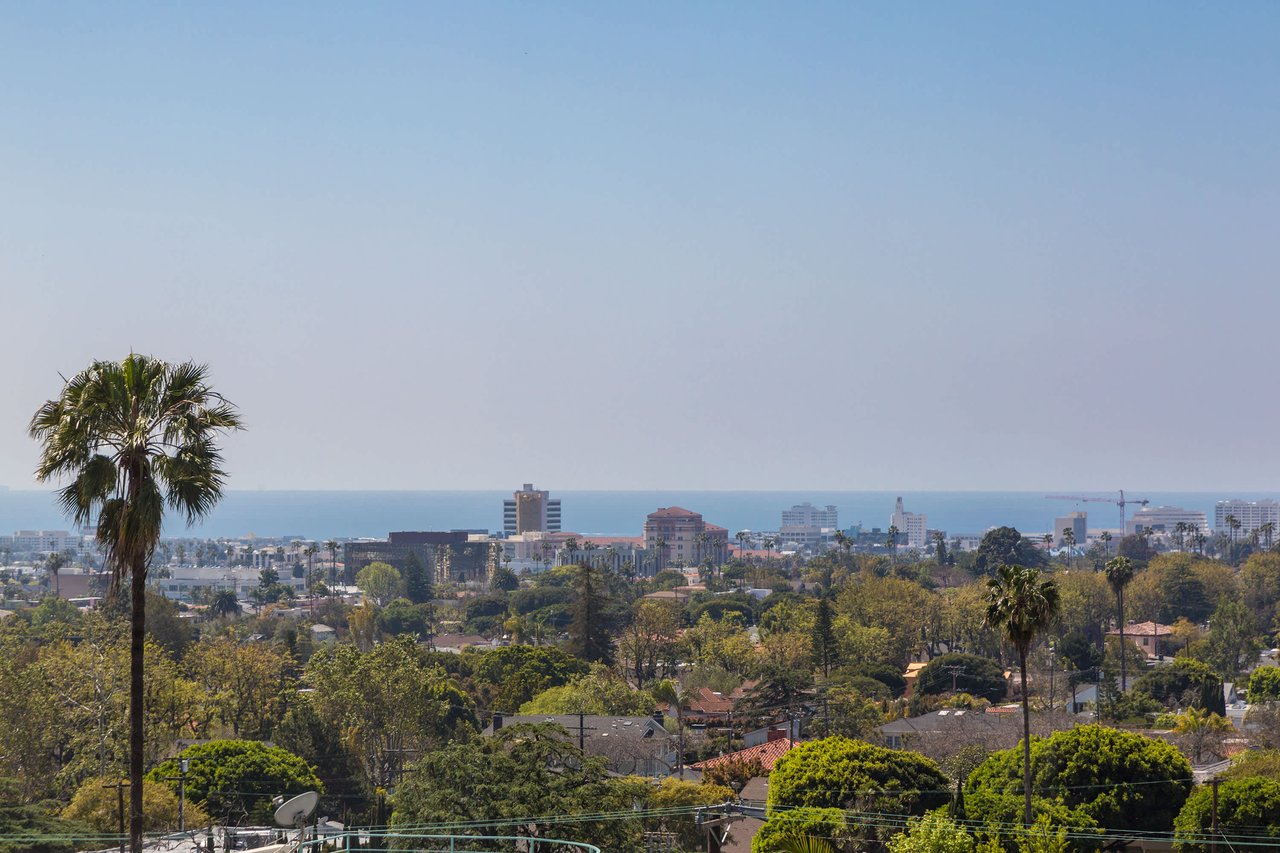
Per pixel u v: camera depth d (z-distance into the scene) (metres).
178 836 67.50
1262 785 82.56
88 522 41.62
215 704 145.88
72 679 115.38
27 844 79.25
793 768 88.38
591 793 66.50
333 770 117.62
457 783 65.81
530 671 175.88
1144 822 85.62
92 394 40.88
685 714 166.75
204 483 41.91
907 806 86.81
